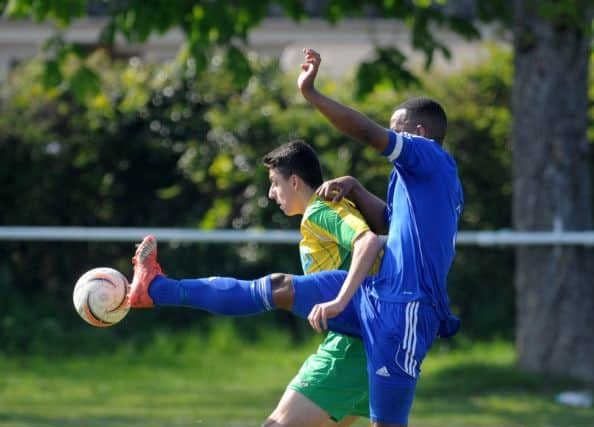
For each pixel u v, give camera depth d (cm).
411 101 2169
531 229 4319
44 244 5372
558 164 4291
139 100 5331
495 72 5409
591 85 5431
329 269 2097
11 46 7081
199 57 4384
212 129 5353
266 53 7050
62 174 5347
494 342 5194
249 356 4962
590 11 4225
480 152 5309
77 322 5234
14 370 4650
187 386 4331
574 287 4262
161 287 2031
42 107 5338
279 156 2164
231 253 5222
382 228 2206
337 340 2112
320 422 2095
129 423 3428
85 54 4475
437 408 3819
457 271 5291
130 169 5409
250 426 3381
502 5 4562
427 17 4559
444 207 2022
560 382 4200
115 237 4369
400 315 1991
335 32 7038
